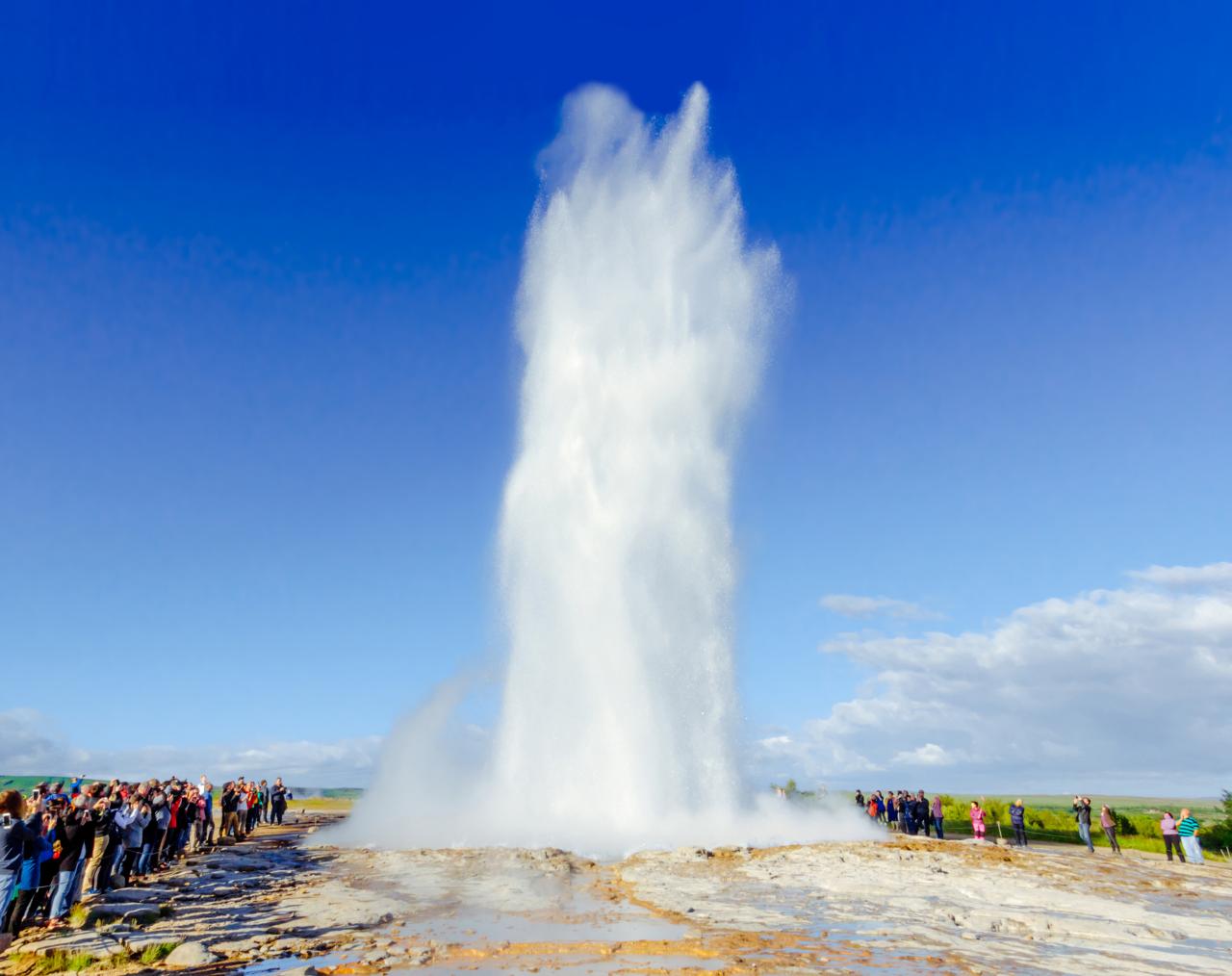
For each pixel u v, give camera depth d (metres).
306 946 13.23
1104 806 31.53
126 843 18.77
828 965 12.25
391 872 21.11
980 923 15.77
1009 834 41.53
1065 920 16.19
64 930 13.91
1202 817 46.47
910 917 16.08
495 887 18.91
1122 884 20.89
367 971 11.81
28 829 13.09
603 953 12.88
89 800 15.90
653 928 14.80
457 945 13.30
